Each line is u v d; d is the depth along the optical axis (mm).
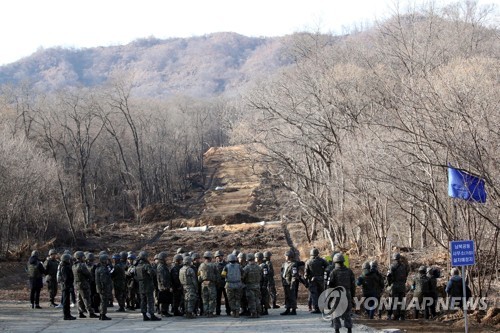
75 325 22250
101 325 22156
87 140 87125
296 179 52812
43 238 66000
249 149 51781
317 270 23453
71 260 24953
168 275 24391
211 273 24047
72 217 73250
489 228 27734
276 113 48281
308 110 48062
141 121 105250
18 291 36906
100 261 23859
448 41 54375
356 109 46469
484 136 24391
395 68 48500
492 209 27031
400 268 23891
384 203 42812
